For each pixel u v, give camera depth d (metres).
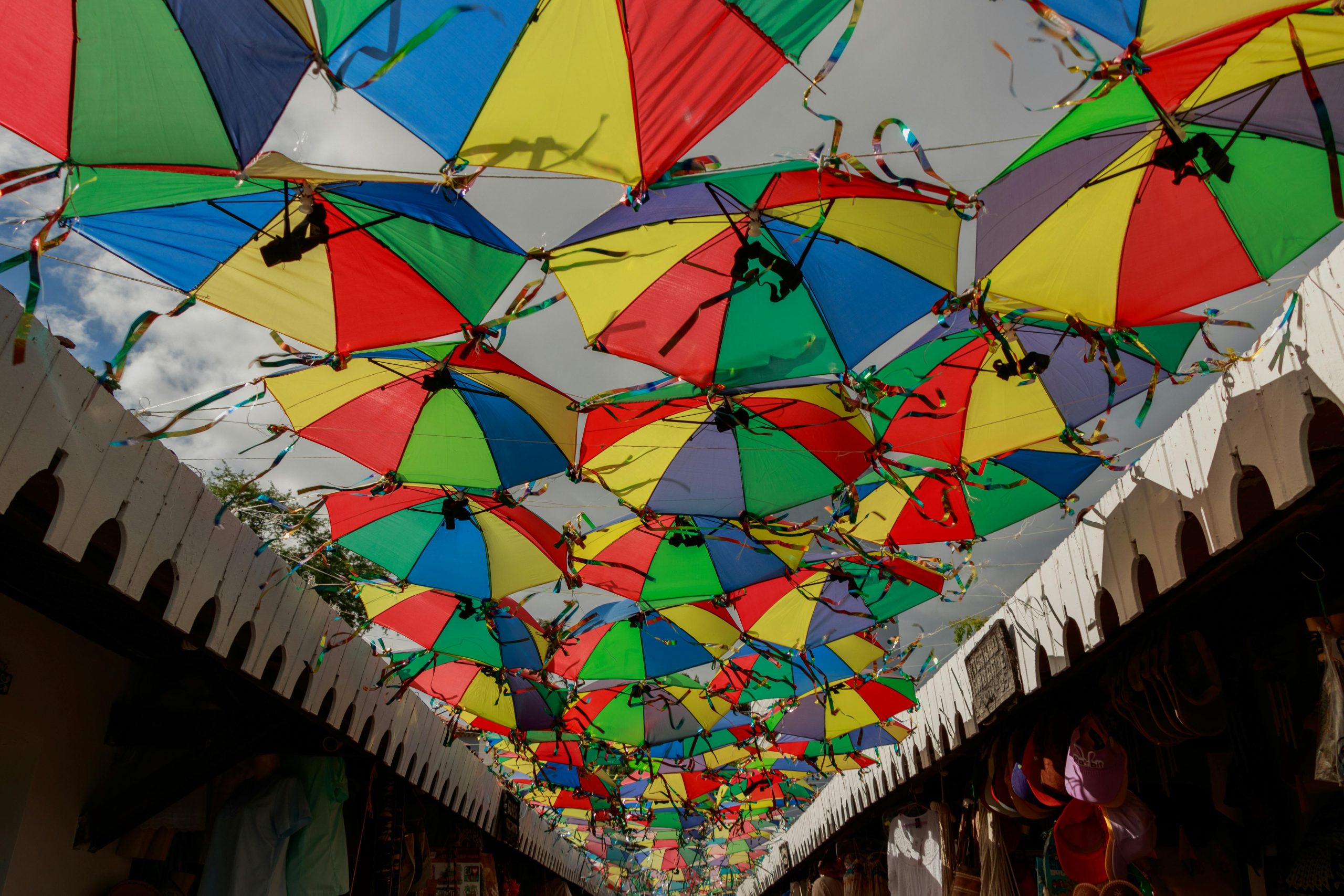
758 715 7.90
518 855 11.71
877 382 3.84
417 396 4.31
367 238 3.15
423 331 3.51
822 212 3.08
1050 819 5.95
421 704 6.82
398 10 2.31
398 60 2.40
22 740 4.09
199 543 3.61
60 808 4.32
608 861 17.84
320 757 5.51
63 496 2.77
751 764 10.08
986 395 4.34
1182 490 3.32
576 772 10.30
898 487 4.67
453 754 7.80
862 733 7.89
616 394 4.02
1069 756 4.77
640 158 2.65
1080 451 4.52
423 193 2.94
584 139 2.61
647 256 3.33
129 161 2.55
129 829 4.52
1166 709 4.01
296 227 2.96
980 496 5.31
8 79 2.36
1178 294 3.35
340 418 4.36
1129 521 3.74
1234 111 2.76
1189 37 2.37
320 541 5.24
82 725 4.50
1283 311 2.73
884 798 8.45
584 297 3.45
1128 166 2.99
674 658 7.00
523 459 4.59
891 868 8.18
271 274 3.26
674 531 5.52
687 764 9.76
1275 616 3.93
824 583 6.15
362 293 3.35
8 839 4.00
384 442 4.48
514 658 6.47
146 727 4.70
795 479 4.84
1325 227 3.12
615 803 11.00
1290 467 2.71
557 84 2.47
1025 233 3.17
